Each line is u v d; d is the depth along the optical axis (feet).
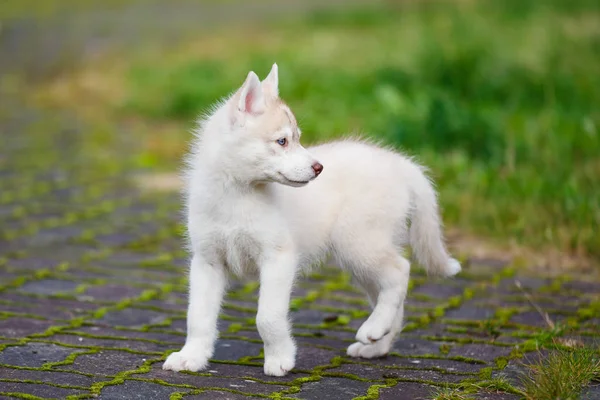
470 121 50.80
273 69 25.89
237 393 22.79
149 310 30.81
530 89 61.36
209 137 24.98
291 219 25.36
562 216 39.83
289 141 24.36
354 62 77.20
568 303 31.81
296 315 30.91
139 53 90.02
